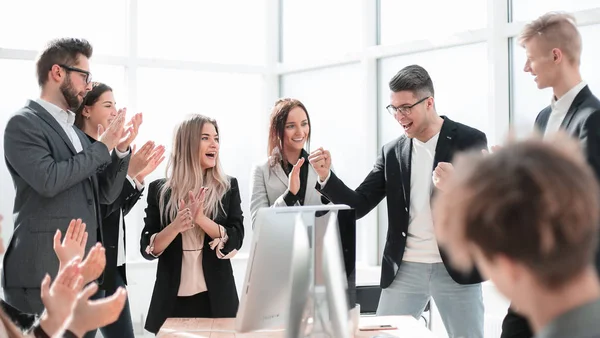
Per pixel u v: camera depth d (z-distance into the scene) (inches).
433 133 132.3
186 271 137.6
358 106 210.1
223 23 229.3
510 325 101.3
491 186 32.1
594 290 32.6
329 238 69.6
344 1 213.9
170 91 221.9
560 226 31.1
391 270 134.7
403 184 133.5
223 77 229.1
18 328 75.5
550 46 100.7
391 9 201.0
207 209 142.3
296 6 229.9
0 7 198.5
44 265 117.5
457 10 181.6
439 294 130.6
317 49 223.5
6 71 199.2
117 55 212.5
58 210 118.6
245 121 232.2
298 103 144.3
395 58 199.2
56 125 121.3
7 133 117.6
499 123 167.0
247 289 84.9
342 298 67.1
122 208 148.7
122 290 71.0
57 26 205.9
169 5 221.5
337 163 217.8
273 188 142.3
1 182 198.7
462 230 33.1
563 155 32.5
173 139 146.5
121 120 122.3
